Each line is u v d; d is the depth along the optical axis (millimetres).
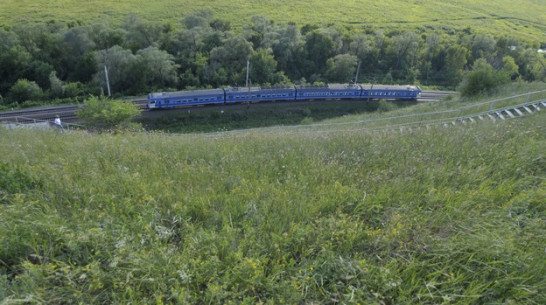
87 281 3314
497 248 3604
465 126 10398
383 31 73375
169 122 39062
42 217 4008
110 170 5938
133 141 9500
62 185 4977
